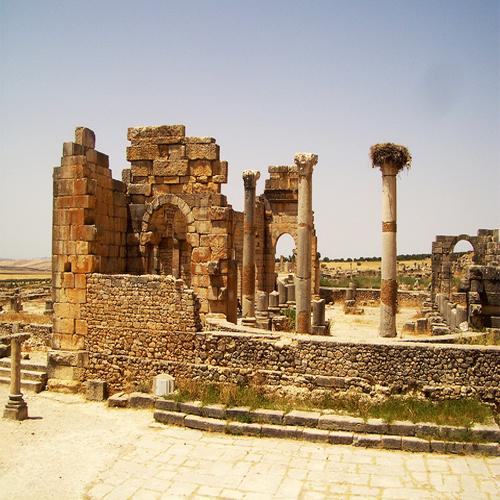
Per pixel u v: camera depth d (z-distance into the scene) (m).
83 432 13.91
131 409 15.80
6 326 24.84
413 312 39.50
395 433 12.64
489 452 11.85
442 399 13.76
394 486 10.59
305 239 18.70
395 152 18.95
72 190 17.78
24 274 164.88
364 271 66.44
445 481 10.75
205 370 15.90
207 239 19.84
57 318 17.94
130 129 20.95
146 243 20.53
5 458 12.29
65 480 11.17
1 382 18.59
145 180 20.95
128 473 11.48
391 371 14.15
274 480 10.98
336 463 11.71
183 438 13.40
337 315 37.47
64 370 17.77
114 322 17.28
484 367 13.66
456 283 46.81
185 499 10.30
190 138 20.36
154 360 16.69
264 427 13.36
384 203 19.48
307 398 14.60
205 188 20.28
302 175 18.78
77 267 17.73
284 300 33.59
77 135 17.95
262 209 38.75
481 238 42.53
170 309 16.59
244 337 15.59
